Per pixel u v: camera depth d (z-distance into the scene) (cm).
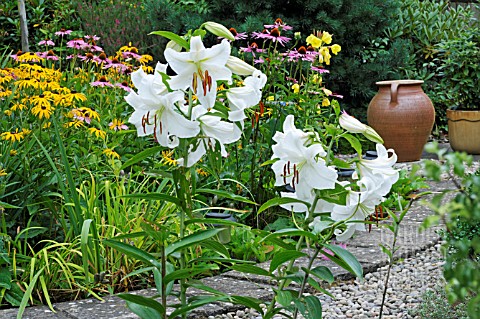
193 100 245
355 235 537
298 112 612
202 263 462
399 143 927
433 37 1150
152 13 1010
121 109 615
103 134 524
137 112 232
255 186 578
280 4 976
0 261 404
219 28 229
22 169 465
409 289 443
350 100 1059
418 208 630
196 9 1102
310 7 956
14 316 373
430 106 932
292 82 676
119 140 570
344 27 970
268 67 613
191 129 229
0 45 1120
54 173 472
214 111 247
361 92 1017
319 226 250
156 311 240
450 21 1216
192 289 425
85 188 467
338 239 253
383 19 1009
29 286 370
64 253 423
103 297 407
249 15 956
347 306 415
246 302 249
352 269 236
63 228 447
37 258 429
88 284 402
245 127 560
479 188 149
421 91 938
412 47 1146
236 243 498
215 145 247
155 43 1042
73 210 461
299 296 261
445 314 372
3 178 450
